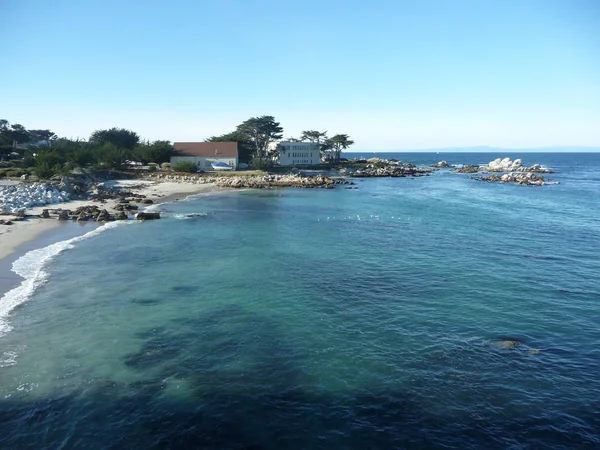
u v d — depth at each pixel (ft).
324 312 68.08
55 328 59.57
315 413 42.86
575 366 52.31
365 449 37.96
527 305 71.61
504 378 49.52
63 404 43.04
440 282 83.66
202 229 134.51
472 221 157.28
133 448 37.42
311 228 140.97
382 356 54.24
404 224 150.51
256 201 214.69
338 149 510.17
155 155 350.23
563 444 38.83
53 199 171.94
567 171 513.45
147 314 65.67
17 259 90.99
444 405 44.39
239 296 74.49
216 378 48.75
